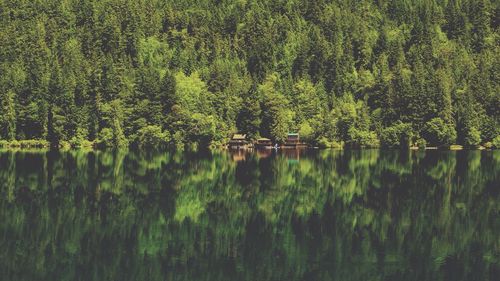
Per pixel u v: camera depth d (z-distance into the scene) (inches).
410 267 1804.9
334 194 3304.6
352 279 1679.4
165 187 3550.7
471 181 3868.1
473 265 1834.4
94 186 3548.2
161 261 1859.0
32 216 2551.7
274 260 1871.3
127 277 1699.1
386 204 2945.4
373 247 2047.2
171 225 2396.7
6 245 2046.0
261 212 2714.1
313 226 2401.6
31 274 1724.9
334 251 1985.7
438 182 3814.0
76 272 1747.0
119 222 2443.4
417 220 2519.7
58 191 3307.1
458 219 2541.8
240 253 1953.7
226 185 3700.8
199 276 1710.1
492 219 2546.8
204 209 2787.9
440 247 2049.7
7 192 3240.7
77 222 2432.3
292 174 4407.0
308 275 1720.0
